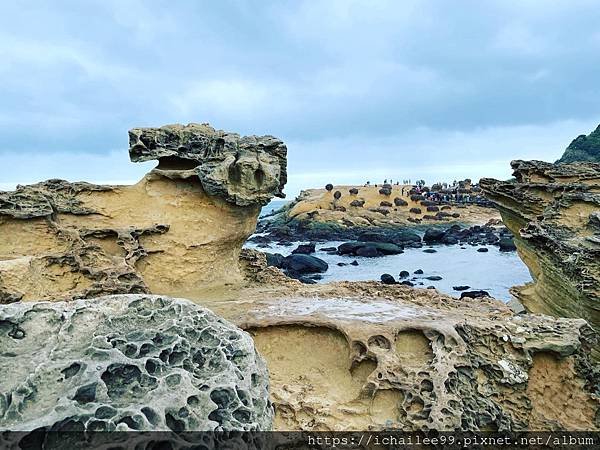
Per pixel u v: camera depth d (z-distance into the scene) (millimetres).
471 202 57250
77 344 3320
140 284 8703
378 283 10516
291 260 26781
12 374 2953
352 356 6668
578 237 9781
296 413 6066
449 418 5719
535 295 11172
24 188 9547
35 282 8102
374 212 50938
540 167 12836
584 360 6984
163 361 3291
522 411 6227
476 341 6906
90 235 9469
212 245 10250
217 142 10156
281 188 11023
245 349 3678
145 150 10250
